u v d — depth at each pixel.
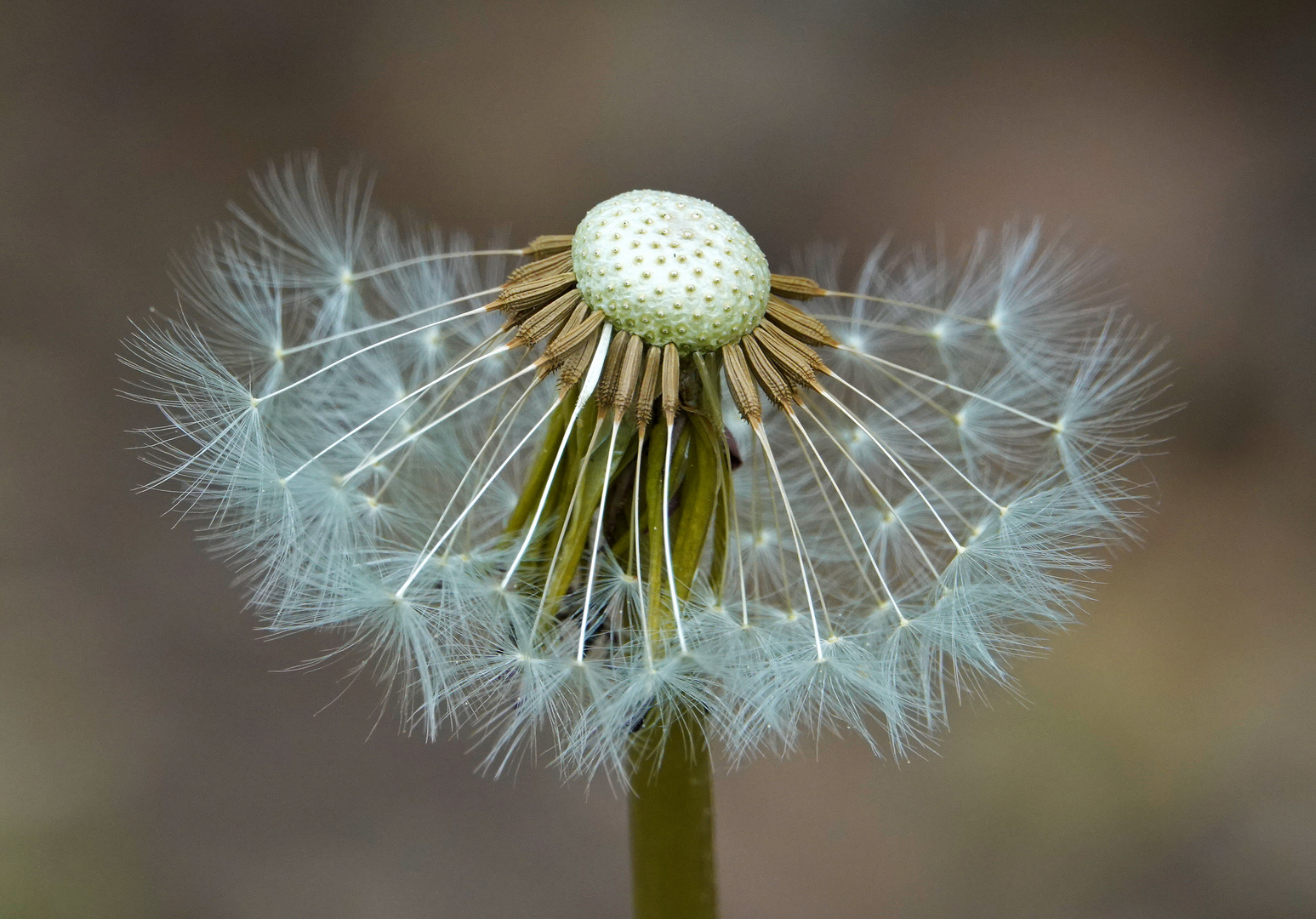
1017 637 0.20
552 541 0.20
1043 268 0.21
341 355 0.21
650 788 0.20
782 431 0.21
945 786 0.27
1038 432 0.21
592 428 0.19
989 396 0.21
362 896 0.26
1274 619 0.29
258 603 0.19
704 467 0.19
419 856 0.27
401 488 0.21
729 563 0.20
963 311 0.21
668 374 0.19
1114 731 0.27
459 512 0.21
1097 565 0.20
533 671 0.19
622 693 0.19
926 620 0.20
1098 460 0.21
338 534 0.20
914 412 0.21
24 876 0.25
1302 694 0.27
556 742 0.19
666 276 0.19
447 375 0.20
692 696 0.19
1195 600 0.29
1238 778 0.27
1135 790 0.27
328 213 0.21
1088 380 0.21
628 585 0.19
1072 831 0.26
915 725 0.20
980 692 0.20
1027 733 0.27
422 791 0.28
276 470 0.20
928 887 0.26
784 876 0.27
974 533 0.20
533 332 0.19
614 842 0.28
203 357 0.20
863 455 0.21
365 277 0.21
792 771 0.28
